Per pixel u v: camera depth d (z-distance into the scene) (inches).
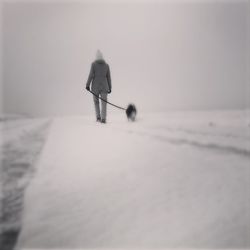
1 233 74.5
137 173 93.0
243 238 63.8
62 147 135.9
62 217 78.7
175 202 76.5
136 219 73.6
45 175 102.3
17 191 92.5
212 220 69.2
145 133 140.3
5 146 152.9
